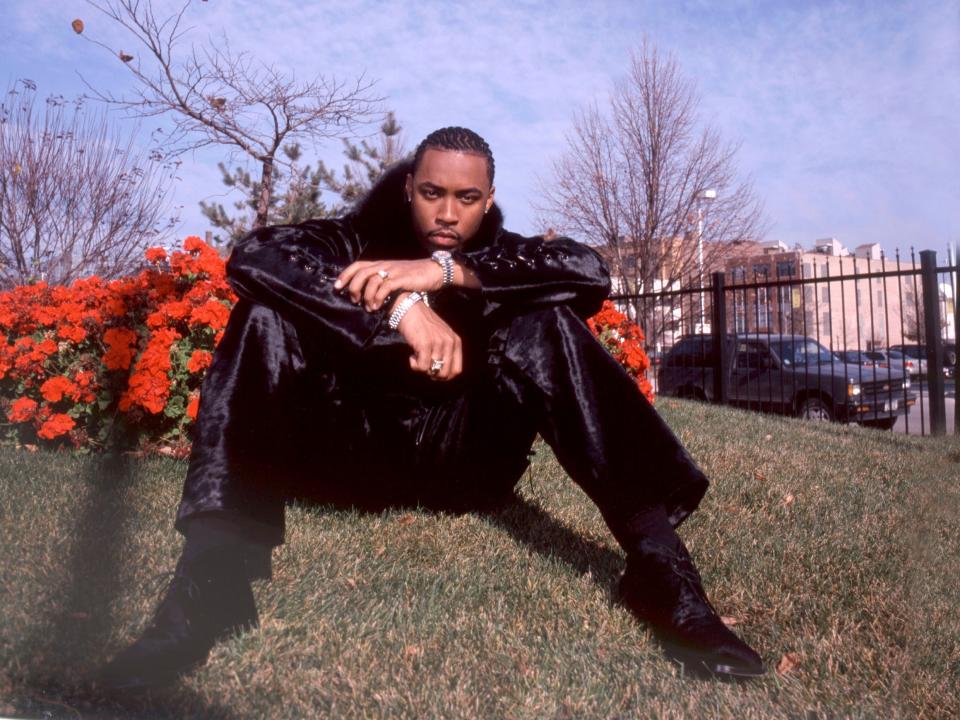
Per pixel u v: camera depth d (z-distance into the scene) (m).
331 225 2.09
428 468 2.11
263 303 1.77
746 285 10.09
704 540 2.79
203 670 1.58
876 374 10.09
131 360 4.01
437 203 1.99
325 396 1.92
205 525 1.60
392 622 1.92
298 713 1.47
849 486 3.92
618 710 1.53
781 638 1.92
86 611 1.85
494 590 2.18
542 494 3.37
